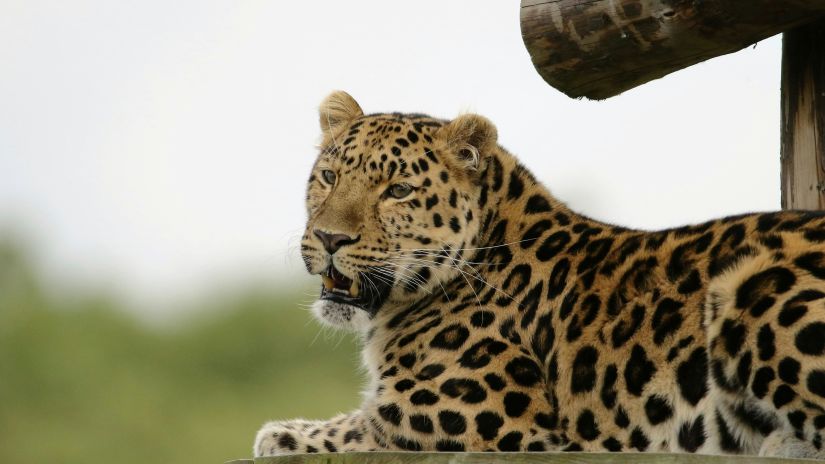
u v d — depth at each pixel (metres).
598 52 13.53
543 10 13.67
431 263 14.40
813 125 13.84
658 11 12.96
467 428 13.51
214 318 35.97
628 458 10.23
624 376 12.93
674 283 12.95
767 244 12.47
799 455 11.76
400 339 14.38
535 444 13.38
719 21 12.83
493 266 14.38
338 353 33.47
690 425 12.45
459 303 14.31
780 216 12.81
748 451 12.16
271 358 34.56
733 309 12.17
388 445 13.89
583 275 13.70
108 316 37.28
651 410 12.72
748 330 12.02
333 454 10.93
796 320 11.77
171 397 35.25
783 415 11.84
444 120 15.26
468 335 14.02
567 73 13.90
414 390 13.84
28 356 35.72
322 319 15.12
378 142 14.66
